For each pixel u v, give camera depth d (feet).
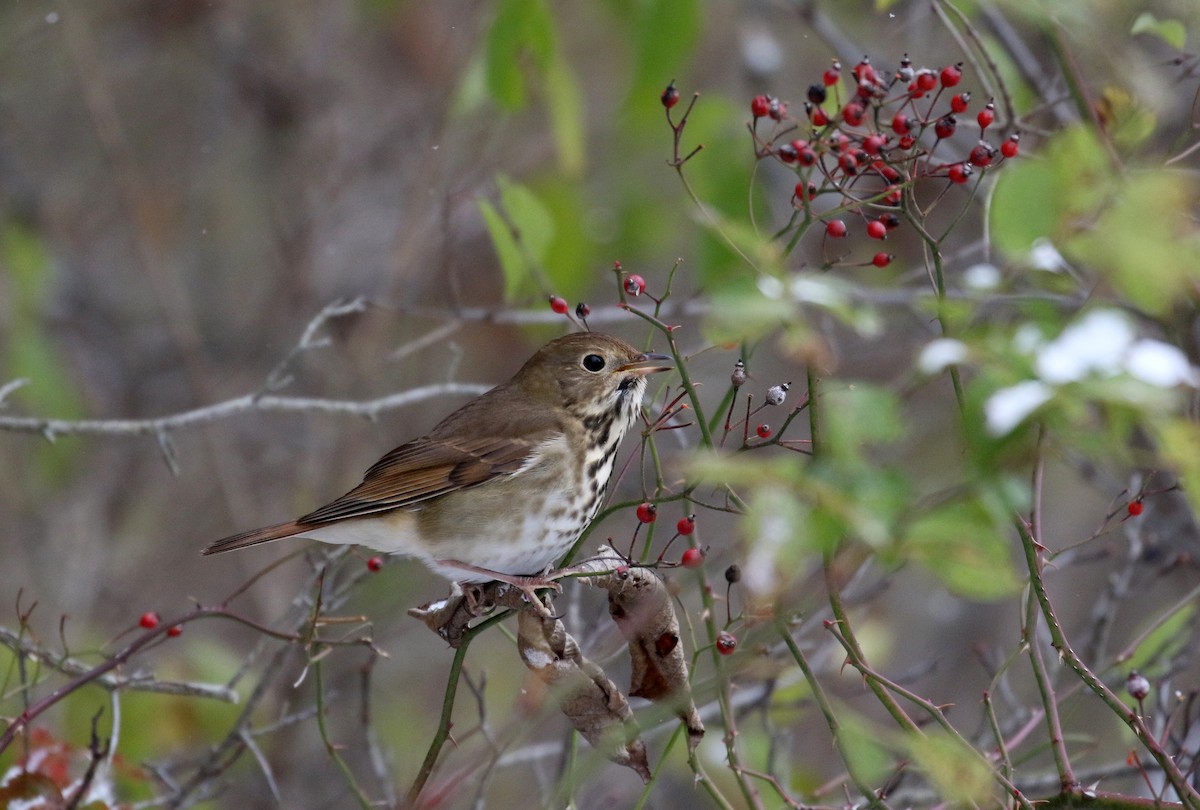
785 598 24.40
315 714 33.37
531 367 35.76
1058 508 55.01
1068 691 31.78
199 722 41.93
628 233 56.85
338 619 28.84
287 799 47.88
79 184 63.57
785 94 55.67
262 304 62.03
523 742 44.11
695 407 24.36
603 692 27.35
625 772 45.88
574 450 34.73
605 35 60.13
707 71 58.90
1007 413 18.07
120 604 55.93
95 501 57.21
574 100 43.42
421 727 52.08
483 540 33.96
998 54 37.96
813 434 22.80
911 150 28.07
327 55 62.95
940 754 22.45
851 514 17.25
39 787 30.07
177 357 61.31
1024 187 23.70
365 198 61.77
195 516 59.72
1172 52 36.52
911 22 45.57
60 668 31.73
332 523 33.53
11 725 28.32
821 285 19.13
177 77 64.69
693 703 27.12
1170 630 33.68
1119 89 30.14
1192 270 17.69
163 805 38.70
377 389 57.62
